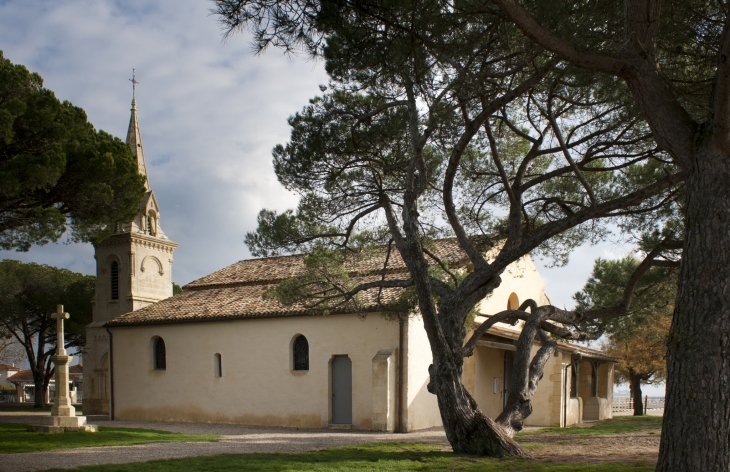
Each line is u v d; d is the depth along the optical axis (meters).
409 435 20.14
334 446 16.34
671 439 7.57
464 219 17.50
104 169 21.38
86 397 36.41
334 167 15.87
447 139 14.59
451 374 13.60
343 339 23.48
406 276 23.42
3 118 18.19
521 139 16.88
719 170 7.72
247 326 25.98
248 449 15.73
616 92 12.07
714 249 7.58
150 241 38.00
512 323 16.95
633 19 8.51
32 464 12.45
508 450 13.34
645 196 12.62
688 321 7.61
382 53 10.64
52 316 20.89
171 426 24.69
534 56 11.09
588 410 30.12
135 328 29.23
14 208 20.98
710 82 10.36
